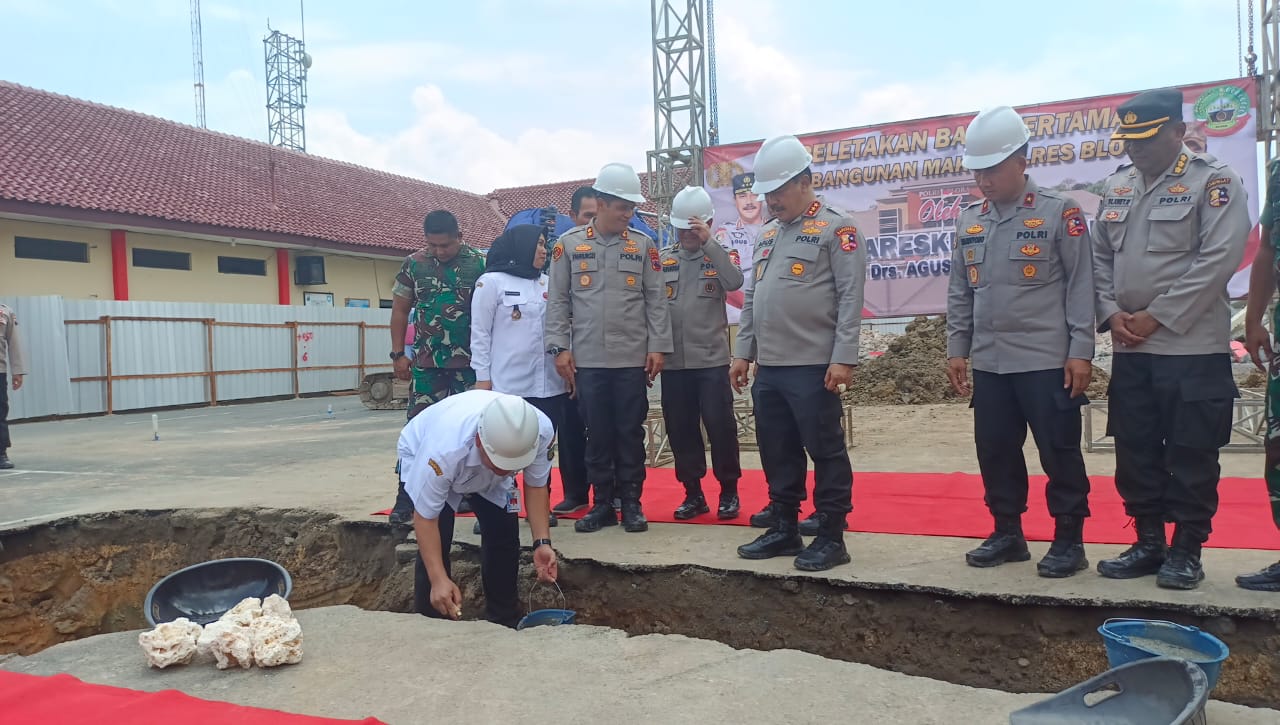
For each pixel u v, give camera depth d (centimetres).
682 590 391
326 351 1927
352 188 2392
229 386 1716
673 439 487
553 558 357
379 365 2056
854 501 514
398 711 244
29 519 522
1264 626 296
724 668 270
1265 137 933
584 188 516
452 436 318
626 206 455
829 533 377
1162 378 325
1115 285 340
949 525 442
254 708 237
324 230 2027
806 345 378
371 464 755
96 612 521
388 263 2278
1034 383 348
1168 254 324
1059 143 1022
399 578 451
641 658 281
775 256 391
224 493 605
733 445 484
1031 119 1031
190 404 1639
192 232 1719
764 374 394
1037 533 416
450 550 405
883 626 350
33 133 1698
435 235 496
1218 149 950
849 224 378
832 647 356
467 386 516
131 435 1098
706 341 477
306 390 1880
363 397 1523
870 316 1127
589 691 254
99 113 1962
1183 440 321
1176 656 246
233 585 346
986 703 239
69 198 1512
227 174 2044
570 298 469
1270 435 330
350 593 489
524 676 268
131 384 1535
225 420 1314
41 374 1399
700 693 251
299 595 502
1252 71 930
